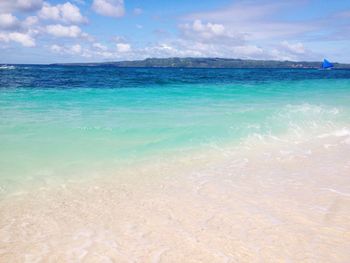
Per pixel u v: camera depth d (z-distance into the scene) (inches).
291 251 157.8
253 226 181.0
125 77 1610.5
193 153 314.8
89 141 336.8
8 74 1768.0
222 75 2122.3
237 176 259.0
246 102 643.5
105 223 183.0
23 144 316.5
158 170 269.0
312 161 298.7
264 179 253.0
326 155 317.1
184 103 617.9
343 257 153.5
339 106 596.7
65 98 650.2
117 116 465.1
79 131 370.9
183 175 259.1
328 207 205.0
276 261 149.8
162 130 387.2
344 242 165.9
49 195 217.2
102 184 237.6
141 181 245.1
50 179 242.4
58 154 295.1
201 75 2079.2
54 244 162.2
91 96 698.2
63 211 195.9
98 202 209.0
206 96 749.3
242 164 288.7
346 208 204.1
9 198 210.4
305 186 239.3
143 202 210.1
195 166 280.7
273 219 189.0
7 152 292.4
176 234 172.4
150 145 332.5
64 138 342.3
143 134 368.8
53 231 173.9
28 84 983.6
